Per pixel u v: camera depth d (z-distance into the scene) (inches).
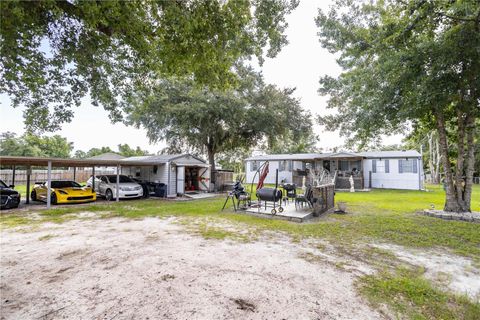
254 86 640.4
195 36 165.8
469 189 303.3
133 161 487.5
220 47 185.6
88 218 293.9
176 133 673.6
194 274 132.9
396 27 227.0
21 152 1126.4
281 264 148.4
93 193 442.9
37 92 183.6
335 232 225.9
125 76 214.4
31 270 138.1
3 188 373.1
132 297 108.6
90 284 120.8
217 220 281.4
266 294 112.0
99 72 197.5
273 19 202.1
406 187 708.0
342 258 160.1
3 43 125.0
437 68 229.0
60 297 108.4
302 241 198.4
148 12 155.1
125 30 150.2
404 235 216.1
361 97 336.8
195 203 430.9
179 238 205.9
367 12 327.6
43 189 430.6
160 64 197.9
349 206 388.5
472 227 243.3
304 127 687.7
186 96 589.9
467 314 98.3
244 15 177.9
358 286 120.7
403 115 275.6
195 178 626.2
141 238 205.6
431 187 790.5
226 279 127.0
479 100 247.1
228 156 1330.0
